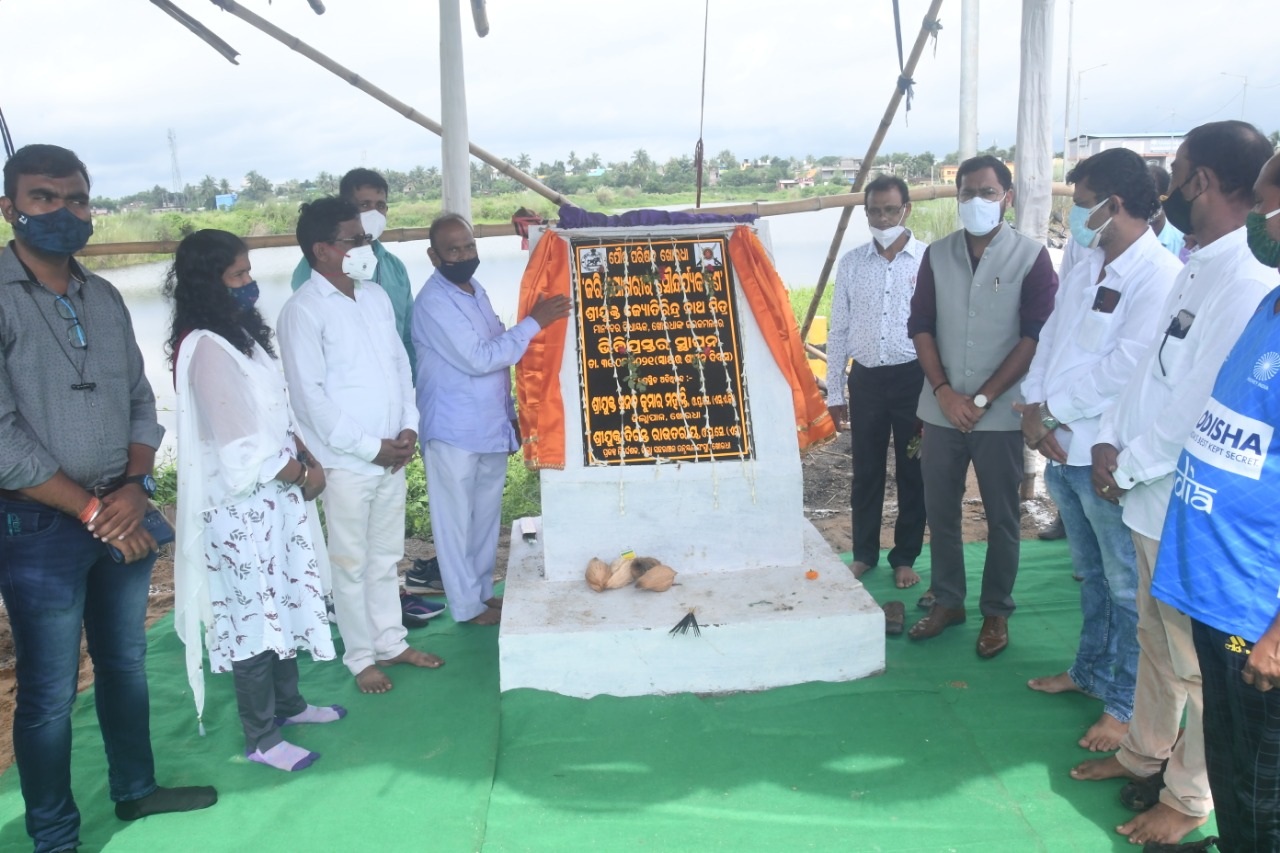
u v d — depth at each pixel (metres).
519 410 4.13
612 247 4.16
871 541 5.07
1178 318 2.79
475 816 3.13
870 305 4.68
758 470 4.11
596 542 4.13
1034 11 5.30
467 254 4.12
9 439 2.62
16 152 2.68
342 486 3.83
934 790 3.17
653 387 4.13
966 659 4.11
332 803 3.24
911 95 5.90
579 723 3.59
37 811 2.94
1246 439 2.21
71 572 2.85
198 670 3.29
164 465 7.01
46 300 2.78
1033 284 3.90
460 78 5.16
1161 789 3.04
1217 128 2.65
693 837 2.98
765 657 3.79
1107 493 3.04
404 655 4.21
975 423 3.97
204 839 3.07
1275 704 2.26
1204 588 2.30
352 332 3.79
